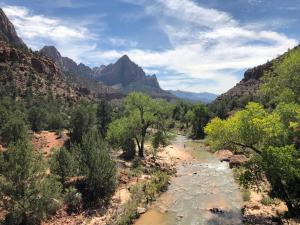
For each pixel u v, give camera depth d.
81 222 22.33
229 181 34.97
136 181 32.62
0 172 19.66
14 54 138.88
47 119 69.56
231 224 22.55
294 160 20.00
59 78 167.62
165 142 48.41
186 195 30.03
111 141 45.44
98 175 26.47
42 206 20.28
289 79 31.80
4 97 84.31
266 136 22.27
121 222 22.86
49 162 29.38
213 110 113.25
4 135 40.78
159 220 24.00
